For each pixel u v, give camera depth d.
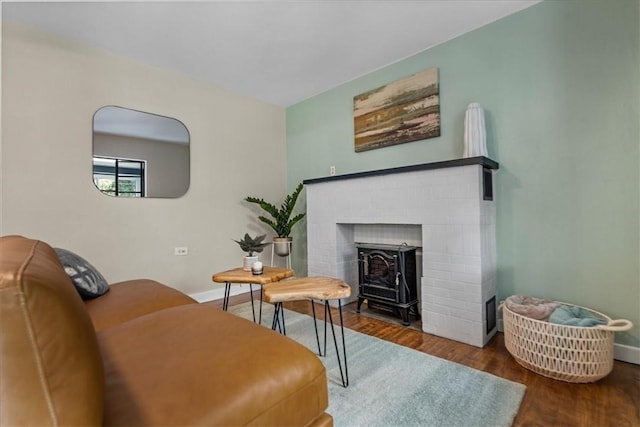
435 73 2.68
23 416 0.50
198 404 0.70
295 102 3.99
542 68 2.14
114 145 2.72
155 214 2.97
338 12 2.22
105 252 2.66
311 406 0.89
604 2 1.91
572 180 2.03
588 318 1.70
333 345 2.10
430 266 2.32
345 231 3.16
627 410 1.36
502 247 2.32
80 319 0.57
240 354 0.91
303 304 3.11
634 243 1.83
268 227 3.95
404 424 1.29
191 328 1.12
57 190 2.42
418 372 1.71
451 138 2.60
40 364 0.50
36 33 2.33
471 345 2.09
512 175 2.27
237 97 3.65
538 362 1.66
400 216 2.51
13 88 2.23
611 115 1.89
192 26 2.36
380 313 2.81
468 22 2.37
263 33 2.47
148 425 0.64
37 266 0.60
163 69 3.04
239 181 3.65
